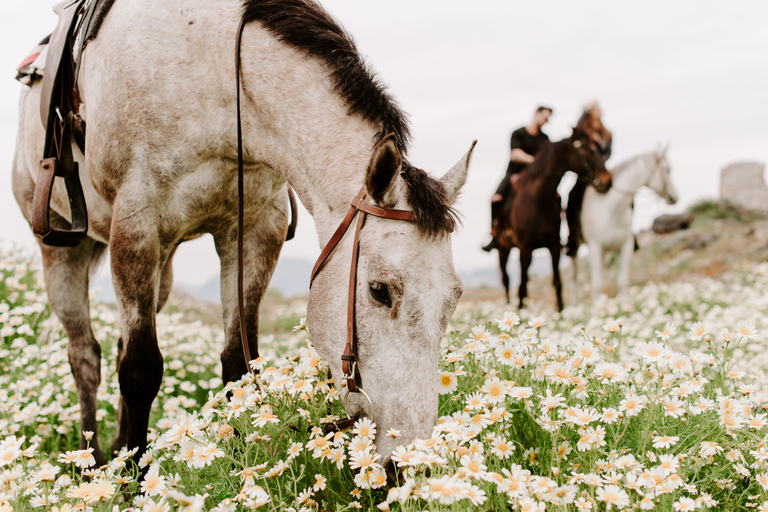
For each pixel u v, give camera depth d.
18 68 4.06
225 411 2.49
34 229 3.36
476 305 11.73
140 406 3.08
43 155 3.59
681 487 2.09
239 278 2.96
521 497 1.86
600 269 10.33
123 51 3.14
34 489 2.21
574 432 2.48
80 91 3.46
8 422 3.74
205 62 3.07
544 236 9.63
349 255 2.42
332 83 2.76
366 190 2.29
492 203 10.83
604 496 1.84
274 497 2.13
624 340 5.12
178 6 3.14
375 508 2.19
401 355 2.21
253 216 3.44
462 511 1.88
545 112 10.72
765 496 2.09
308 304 2.64
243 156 3.15
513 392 2.39
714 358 2.77
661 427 2.43
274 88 2.89
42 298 5.89
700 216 21.27
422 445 1.93
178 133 3.08
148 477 2.17
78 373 3.89
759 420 2.28
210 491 2.30
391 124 2.69
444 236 2.30
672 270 16.78
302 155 2.81
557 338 4.98
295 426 2.61
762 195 21.19
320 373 2.82
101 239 3.97
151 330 3.12
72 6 3.64
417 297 2.20
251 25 2.97
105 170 3.20
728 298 8.45
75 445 4.05
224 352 3.50
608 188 9.95
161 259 3.28
